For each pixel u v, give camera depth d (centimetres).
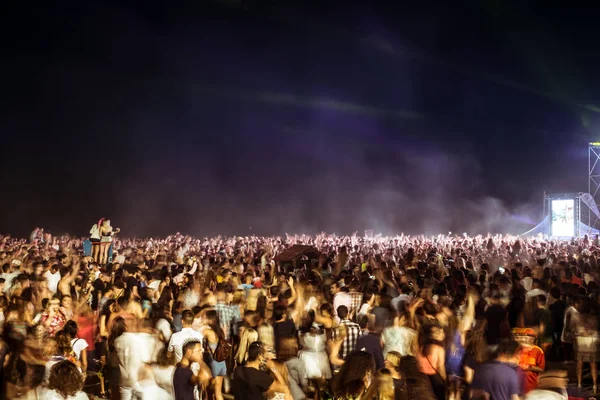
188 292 1112
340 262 1936
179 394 680
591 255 2105
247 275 1334
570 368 1215
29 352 638
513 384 604
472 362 745
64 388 552
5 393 609
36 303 1107
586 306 1046
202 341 838
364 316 951
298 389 773
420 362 768
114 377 810
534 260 2064
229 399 1023
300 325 1030
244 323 938
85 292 1302
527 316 1072
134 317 852
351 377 561
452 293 1212
